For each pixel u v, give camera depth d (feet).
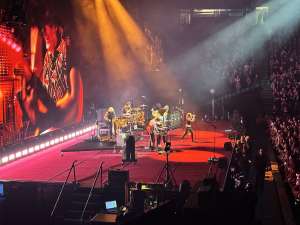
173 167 75.41
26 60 96.17
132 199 54.80
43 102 102.68
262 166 71.67
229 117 138.10
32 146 91.25
